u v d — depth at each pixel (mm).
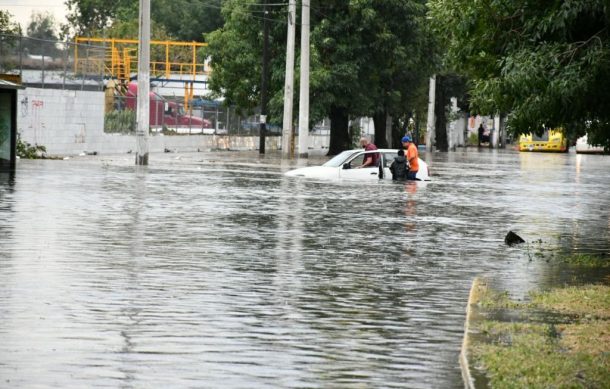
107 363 19703
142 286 28500
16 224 42781
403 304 26969
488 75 41531
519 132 39344
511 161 136500
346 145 145125
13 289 27469
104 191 61375
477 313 24672
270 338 22359
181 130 152875
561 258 36812
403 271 32938
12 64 101938
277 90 142125
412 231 44875
